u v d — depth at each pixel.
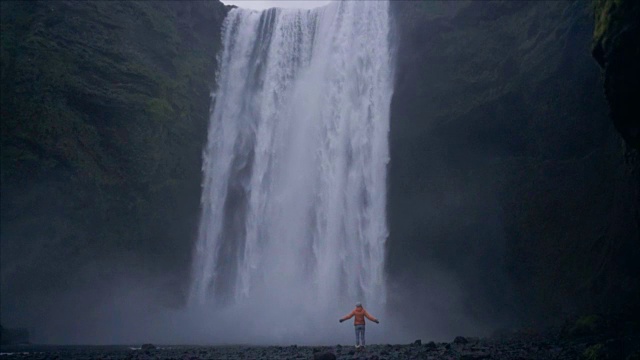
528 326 28.33
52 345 24.88
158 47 34.09
